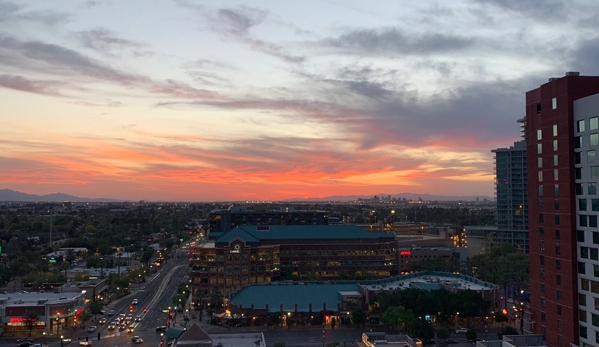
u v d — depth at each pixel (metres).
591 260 111.69
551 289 123.81
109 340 178.50
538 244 129.62
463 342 173.25
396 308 182.00
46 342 177.62
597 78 118.88
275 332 188.50
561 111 120.38
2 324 188.50
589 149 112.38
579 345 115.38
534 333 130.38
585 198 113.75
